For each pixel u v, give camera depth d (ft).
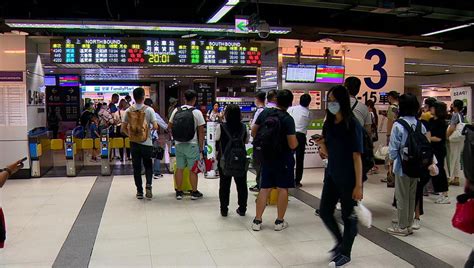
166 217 16.87
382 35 33.22
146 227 15.53
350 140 11.39
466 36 34.47
